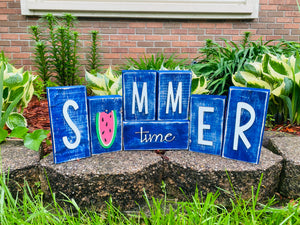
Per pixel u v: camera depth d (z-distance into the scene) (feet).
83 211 3.43
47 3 9.59
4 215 2.78
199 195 3.60
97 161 3.61
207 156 3.82
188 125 3.96
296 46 7.50
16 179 3.43
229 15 10.25
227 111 3.68
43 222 2.86
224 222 2.91
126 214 3.44
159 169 3.68
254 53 7.28
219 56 7.49
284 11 10.49
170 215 2.98
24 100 4.80
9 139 4.33
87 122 3.67
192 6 10.03
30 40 10.00
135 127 3.91
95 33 8.87
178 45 10.53
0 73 4.09
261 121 3.50
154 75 3.81
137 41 10.39
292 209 3.06
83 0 9.76
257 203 3.52
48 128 5.19
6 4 9.71
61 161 3.54
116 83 4.97
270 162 3.61
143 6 9.88
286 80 4.65
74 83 8.48
